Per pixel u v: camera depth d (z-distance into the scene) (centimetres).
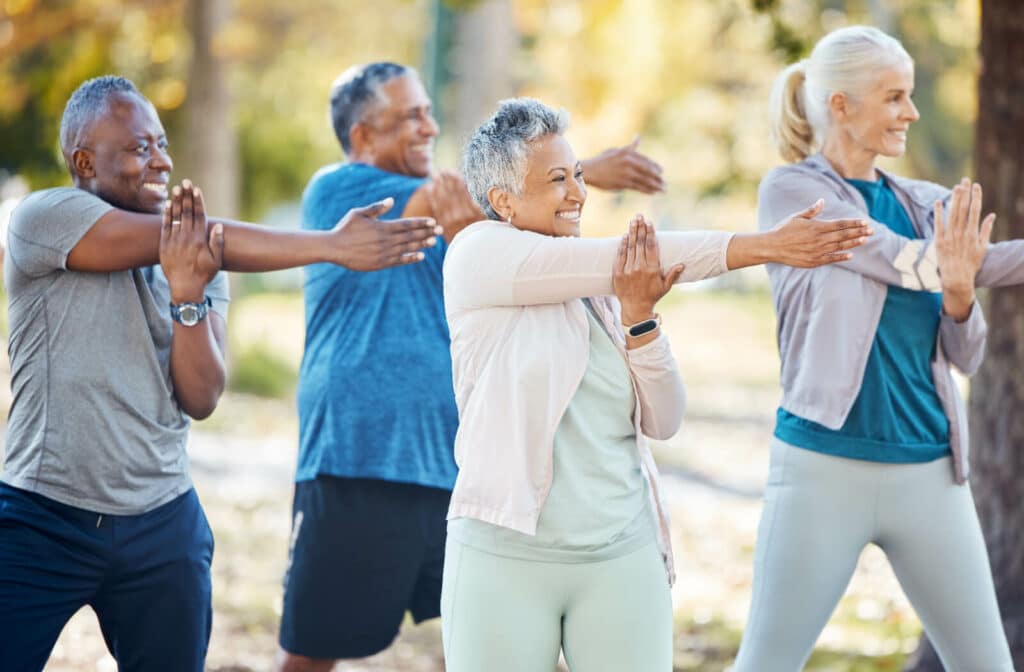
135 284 443
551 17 2042
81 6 2058
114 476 432
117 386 433
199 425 1647
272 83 2997
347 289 571
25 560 427
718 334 3206
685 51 2045
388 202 455
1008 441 641
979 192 459
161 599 446
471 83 2308
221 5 2008
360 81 601
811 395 479
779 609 486
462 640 391
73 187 455
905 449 476
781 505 489
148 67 2155
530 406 386
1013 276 472
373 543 568
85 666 713
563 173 399
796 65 520
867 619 806
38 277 436
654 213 2847
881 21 1734
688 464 1523
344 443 562
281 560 976
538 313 395
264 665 724
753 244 379
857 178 504
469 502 389
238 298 2078
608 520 391
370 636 577
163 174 458
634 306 387
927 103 2562
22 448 434
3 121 2364
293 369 2114
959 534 480
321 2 2950
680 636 793
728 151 2467
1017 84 630
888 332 478
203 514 469
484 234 398
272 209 3762
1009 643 632
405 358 562
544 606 390
